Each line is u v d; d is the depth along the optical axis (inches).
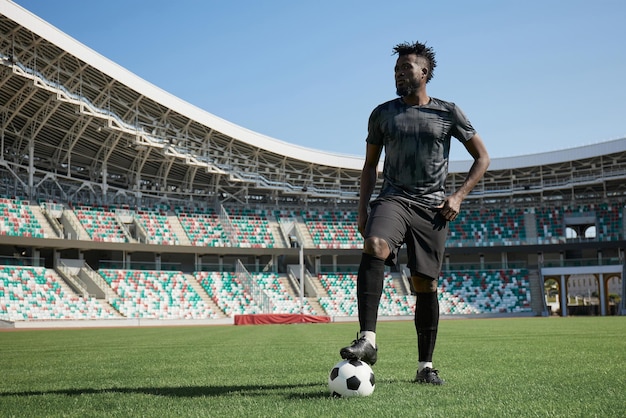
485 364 314.5
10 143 1544.0
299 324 1472.7
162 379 263.1
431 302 210.1
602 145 2039.9
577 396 179.2
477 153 203.3
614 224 2113.7
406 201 192.4
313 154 2050.9
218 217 1980.8
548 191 2231.8
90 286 1592.0
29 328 1314.0
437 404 161.6
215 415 149.8
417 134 193.5
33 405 179.6
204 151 1823.3
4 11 1106.1
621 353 385.7
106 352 492.4
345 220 2192.4
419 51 197.9
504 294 2020.2
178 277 1781.5
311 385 222.7
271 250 1959.9
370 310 181.9
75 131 1535.4
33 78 1211.9
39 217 1550.2
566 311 2037.4
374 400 169.2
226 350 494.6
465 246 2095.2
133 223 1788.9
